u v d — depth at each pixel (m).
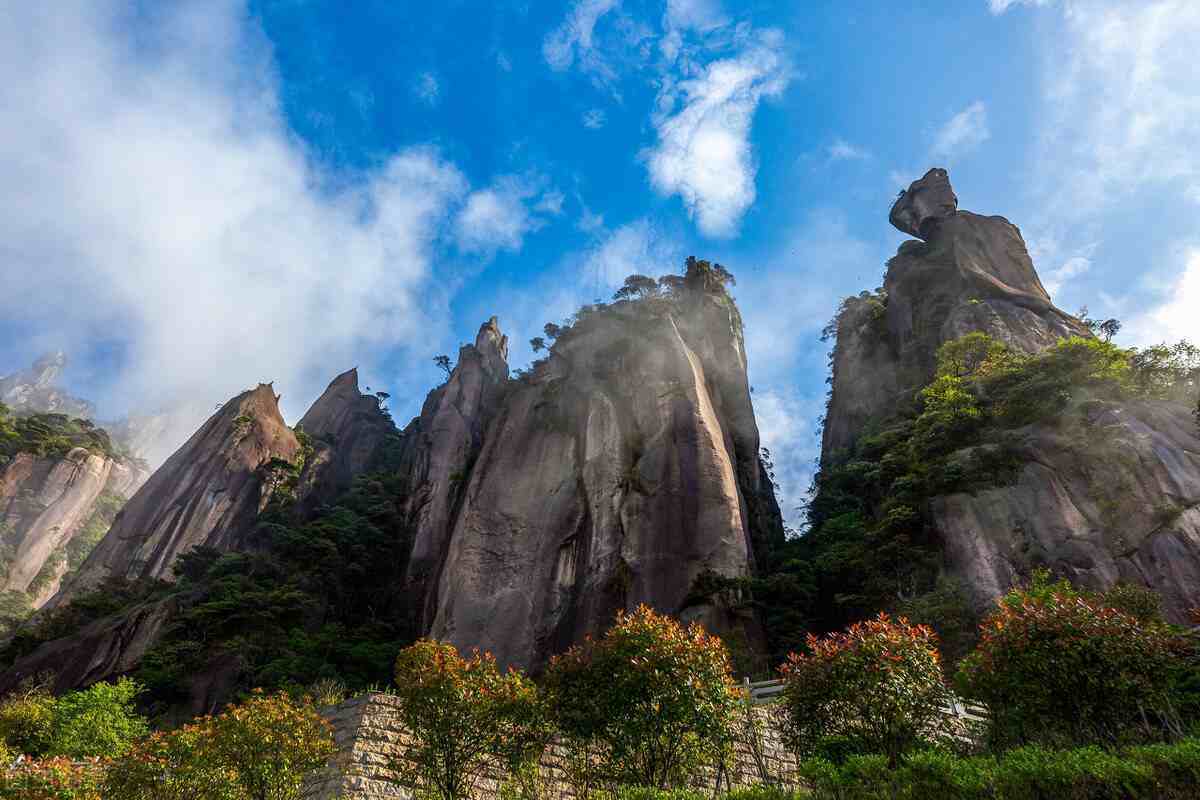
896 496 44.84
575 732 15.10
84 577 68.31
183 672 45.72
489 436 61.72
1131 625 15.15
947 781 10.09
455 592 50.00
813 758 12.94
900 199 80.88
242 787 13.97
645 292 71.06
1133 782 9.41
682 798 11.45
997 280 65.94
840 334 80.94
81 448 106.88
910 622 35.22
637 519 49.25
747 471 59.56
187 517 73.44
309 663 46.44
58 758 13.82
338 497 83.38
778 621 44.34
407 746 16.11
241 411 84.25
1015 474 39.75
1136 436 36.97
